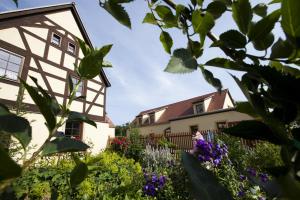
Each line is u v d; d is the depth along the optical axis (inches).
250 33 16.3
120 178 203.8
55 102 21.6
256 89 13.2
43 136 376.8
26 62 390.6
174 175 170.7
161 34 24.0
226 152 154.5
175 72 14.7
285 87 11.3
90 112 504.4
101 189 126.3
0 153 8.5
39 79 408.5
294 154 10.1
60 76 448.5
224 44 17.0
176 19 21.7
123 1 21.4
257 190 112.1
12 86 360.2
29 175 151.9
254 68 12.3
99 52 21.6
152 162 333.4
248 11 16.3
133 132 492.1
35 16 421.7
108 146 502.3
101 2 21.8
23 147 16.4
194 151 147.0
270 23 15.9
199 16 17.8
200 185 10.4
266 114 10.7
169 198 159.6
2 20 366.0
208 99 804.6
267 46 16.2
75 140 18.5
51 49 441.1
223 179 137.6
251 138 11.6
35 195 143.5
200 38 18.0
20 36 389.1
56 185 161.3
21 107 200.2
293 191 8.4
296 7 12.2
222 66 16.9
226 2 21.5
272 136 11.1
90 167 25.3
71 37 493.4
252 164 202.2
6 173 8.8
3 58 360.2
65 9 489.1
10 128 16.0
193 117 766.5
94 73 21.9
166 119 985.5
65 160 214.7
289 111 11.2
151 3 23.9
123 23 21.4
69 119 21.5
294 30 12.7
